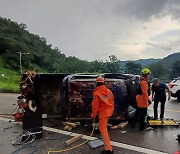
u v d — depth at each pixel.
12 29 152.00
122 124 7.36
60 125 7.74
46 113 8.62
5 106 12.16
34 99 8.45
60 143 6.05
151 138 6.29
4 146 5.93
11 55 118.12
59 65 143.12
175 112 9.93
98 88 5.42
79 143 6.00
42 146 5.86
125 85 7.66
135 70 134.62
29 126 6.47
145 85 6.77
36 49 148.75
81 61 143.00
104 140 5.20
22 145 5.96
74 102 7.55
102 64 133.75
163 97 7.83
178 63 117.06
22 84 8.38
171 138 6.29
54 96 8.62
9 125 8.00
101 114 5.30
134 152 5.31
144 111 6.91
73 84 7.52
